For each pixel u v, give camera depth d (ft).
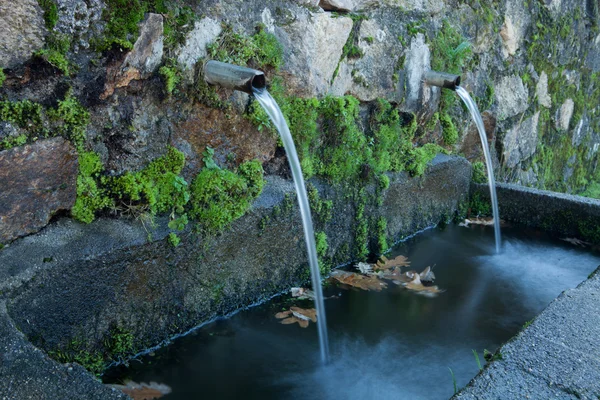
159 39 7.80
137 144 7.93
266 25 9.27
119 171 7.81
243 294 9.52
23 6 6.31
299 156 10.18
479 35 15.11
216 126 8.87
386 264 11.97
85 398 5.32
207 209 8.55
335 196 10.99
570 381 6.02
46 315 6.66
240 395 7.55
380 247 12.35
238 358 8.36
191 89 8.38
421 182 13.37
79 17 6.92
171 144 8.36
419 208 13.64
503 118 16.99
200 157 8.80
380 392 7.76
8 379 5.46
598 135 24.76
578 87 21.85
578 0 20.12
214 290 8.96
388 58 11.89
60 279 6.74
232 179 8.82
